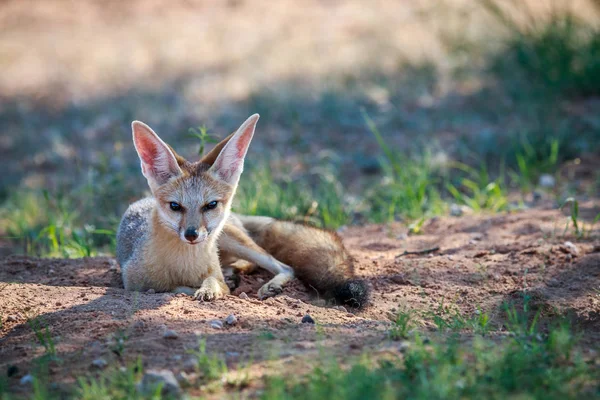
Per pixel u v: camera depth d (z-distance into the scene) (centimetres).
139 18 3123
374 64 2253
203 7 3191
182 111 2055
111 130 1998
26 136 2019
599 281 862
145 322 722
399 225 1202
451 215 1227
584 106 1741
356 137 1759
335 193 1366
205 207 847
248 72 2348
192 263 859
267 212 1247
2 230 1444
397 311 815
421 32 2466
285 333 700
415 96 1980
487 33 2191
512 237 1045
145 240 870
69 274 960
